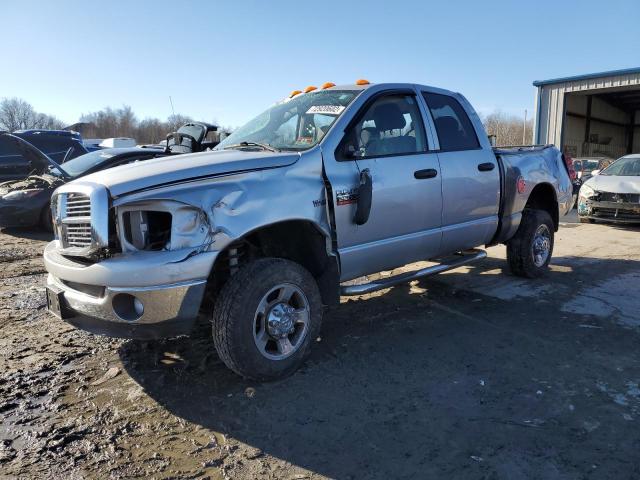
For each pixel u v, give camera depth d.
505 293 5.63
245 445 2.85
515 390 3.43
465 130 5.16
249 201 3.34
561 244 8.64
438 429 2.98
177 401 3.32
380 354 4.04
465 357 3.97
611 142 34.56
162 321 3.11
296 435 2.94
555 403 3.25
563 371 3.70
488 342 4.27
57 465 2.67
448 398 3.34
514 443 2.83
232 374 3.69
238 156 3.57
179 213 3.12
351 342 4.29
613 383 3.51
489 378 3.61
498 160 5.38
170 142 7.08
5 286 6.03
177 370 3.75
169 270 3.04
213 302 3.73
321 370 3.76
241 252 3.80
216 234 3.19
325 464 2.68
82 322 3.34
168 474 2.61
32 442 2.87
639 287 5.85
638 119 35.34
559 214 6.46
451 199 4.78
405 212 4.35
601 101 31.84
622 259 7.39
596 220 10.70
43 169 10.34
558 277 6.30
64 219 3.42
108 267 3.05
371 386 3.51
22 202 9.38
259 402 3.30
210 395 3.40
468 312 5.02
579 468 2.61
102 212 3.09
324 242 3.86
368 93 4.29
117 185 3.12
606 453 2.73
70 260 3.37
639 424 3.00
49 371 3.75
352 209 3.94
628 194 10.07
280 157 3.60
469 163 4.98
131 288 3.02
